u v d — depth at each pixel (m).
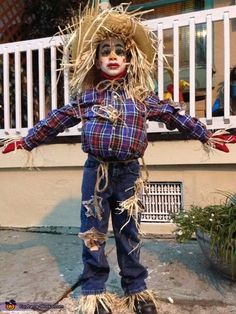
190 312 2.71
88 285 2.54
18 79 4.53
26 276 3.32
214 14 3.75
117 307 2.63
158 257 3.54
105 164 2.39
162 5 6.30
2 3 6.05
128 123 2.33
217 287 2.96
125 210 2.50
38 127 2.48
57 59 4.28
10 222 4.62
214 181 3.91
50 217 4.46
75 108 2.44
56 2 6.08
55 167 4.40
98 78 2.52
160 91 3.91
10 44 4.52
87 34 2.43
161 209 4.09
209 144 2.55
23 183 4.55
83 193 2.51
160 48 3.71
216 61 5.58
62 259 3.65
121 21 2.42
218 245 2.85
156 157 4.00
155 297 2.73
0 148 4.52
